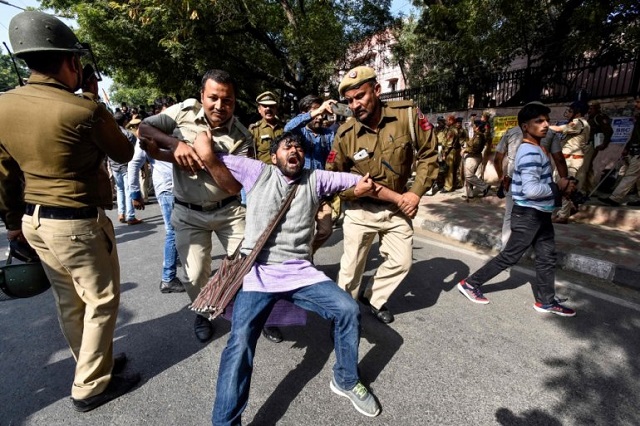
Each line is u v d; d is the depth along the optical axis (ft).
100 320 6.47
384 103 8.53
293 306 7.28
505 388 7.10
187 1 24.58
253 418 6.45
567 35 25.67
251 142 8.66
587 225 17.37
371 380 7.37
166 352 8.40
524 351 8.23
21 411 6.67
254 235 6.59
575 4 25.50
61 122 5.27
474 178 23.02
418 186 7.99
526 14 24.25
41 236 5.79
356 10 35.81
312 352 8.34
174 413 6.59
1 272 6.11
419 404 6.73
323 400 6.86
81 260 6.04
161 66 34.60
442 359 7.98
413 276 12.48
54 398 6.98
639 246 13.93
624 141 21.81
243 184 6.83
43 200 5.64
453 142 26.73
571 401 6.76
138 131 7.04
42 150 5.39
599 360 7.89
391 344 8.57
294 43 32.42
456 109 30.94
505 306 10.30
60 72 5.50
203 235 8.61
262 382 7.37
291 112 38.93
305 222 6.75
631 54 22.09
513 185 9.81
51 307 10.66
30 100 5.27
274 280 6.34
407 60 43.91
